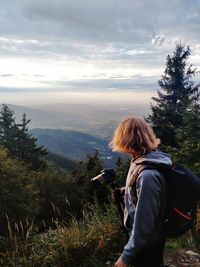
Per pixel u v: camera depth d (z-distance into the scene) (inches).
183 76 1390.3
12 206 616.4
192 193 95.0
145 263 99.7
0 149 763.4
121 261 93.8
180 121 1206.9
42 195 858.1
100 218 208.5
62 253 177.3
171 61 1389.0
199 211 216.4
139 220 91.4
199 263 182.7
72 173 1041.5
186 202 94.7
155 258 99.4
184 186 94.8
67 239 183.2
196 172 307.0
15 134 1950.1
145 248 98.7
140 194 92.6
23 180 736.3
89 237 187.3
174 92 1350.9
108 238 186.9
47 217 741.9
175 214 94.3
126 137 99.0
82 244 181.5
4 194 628.7
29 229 185.0
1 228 385.7
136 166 98.1
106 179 116.3
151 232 91.5
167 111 1242.0
